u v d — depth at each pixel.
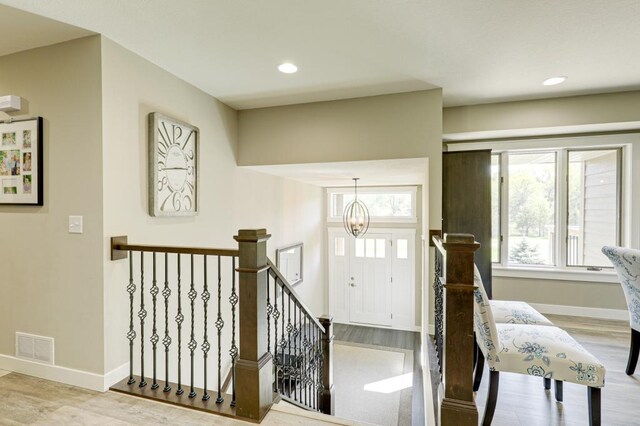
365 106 3.21
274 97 3.25
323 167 3.68
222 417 1.76
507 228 4.28
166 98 2.63
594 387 1.76
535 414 2.13
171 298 2.66
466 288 1.45
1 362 2.33
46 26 2.00
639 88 3.12
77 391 2.05
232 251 1.81
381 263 6.63
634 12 1.87
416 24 2.01
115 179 2.17
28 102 2.26
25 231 2.27
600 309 3.88
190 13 1.89
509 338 1.96
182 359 2.78
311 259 6.28
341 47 2.29
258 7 1.83
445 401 1.47
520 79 2.86
